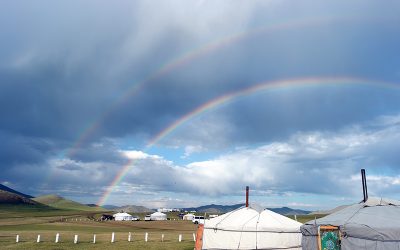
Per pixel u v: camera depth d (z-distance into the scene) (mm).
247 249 28734
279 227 29234
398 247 20078
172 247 36625
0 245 37156
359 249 21234
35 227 86875
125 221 131500
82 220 141125
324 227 22703
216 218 30344
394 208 23438
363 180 25406
